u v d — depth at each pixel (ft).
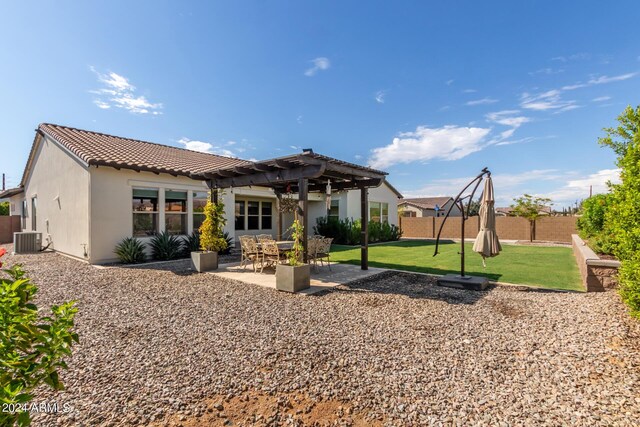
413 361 10.56
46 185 42.98
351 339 12.46
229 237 43.70
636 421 7.25
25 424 4.87
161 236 34.65
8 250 43.16
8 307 5.06
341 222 56.70
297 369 10.06
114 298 18.62
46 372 5.46
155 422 7.50
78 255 33.58
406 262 33.83
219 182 29.07
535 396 8.41
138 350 11.49
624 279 13.32
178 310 16.34
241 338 12.60
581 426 7.15
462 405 8.08
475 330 13.33
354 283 22.97
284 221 58.23
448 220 73.51
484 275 26.08
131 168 32.07
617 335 11.93
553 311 15.47
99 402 8.27
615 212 15.66
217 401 8.38
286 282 20.25
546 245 54.34
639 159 13.44
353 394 8.64
